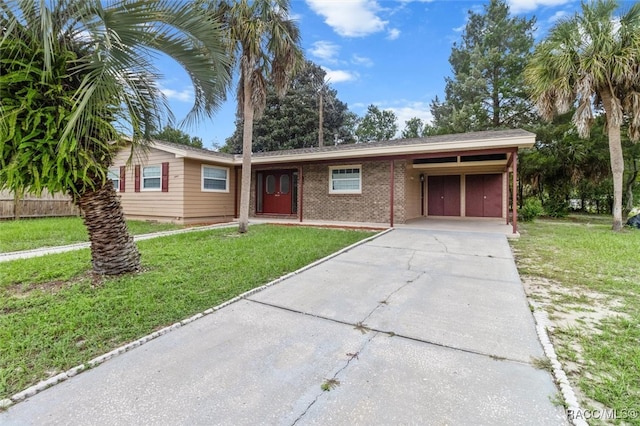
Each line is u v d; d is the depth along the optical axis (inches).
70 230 345.7
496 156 418.0
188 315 122.0
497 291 147.4
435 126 946.7
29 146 135.0
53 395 75.5
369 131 1263.5
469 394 74.3
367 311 125.0
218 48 179.8
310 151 442.0
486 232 334.3
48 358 91.0
